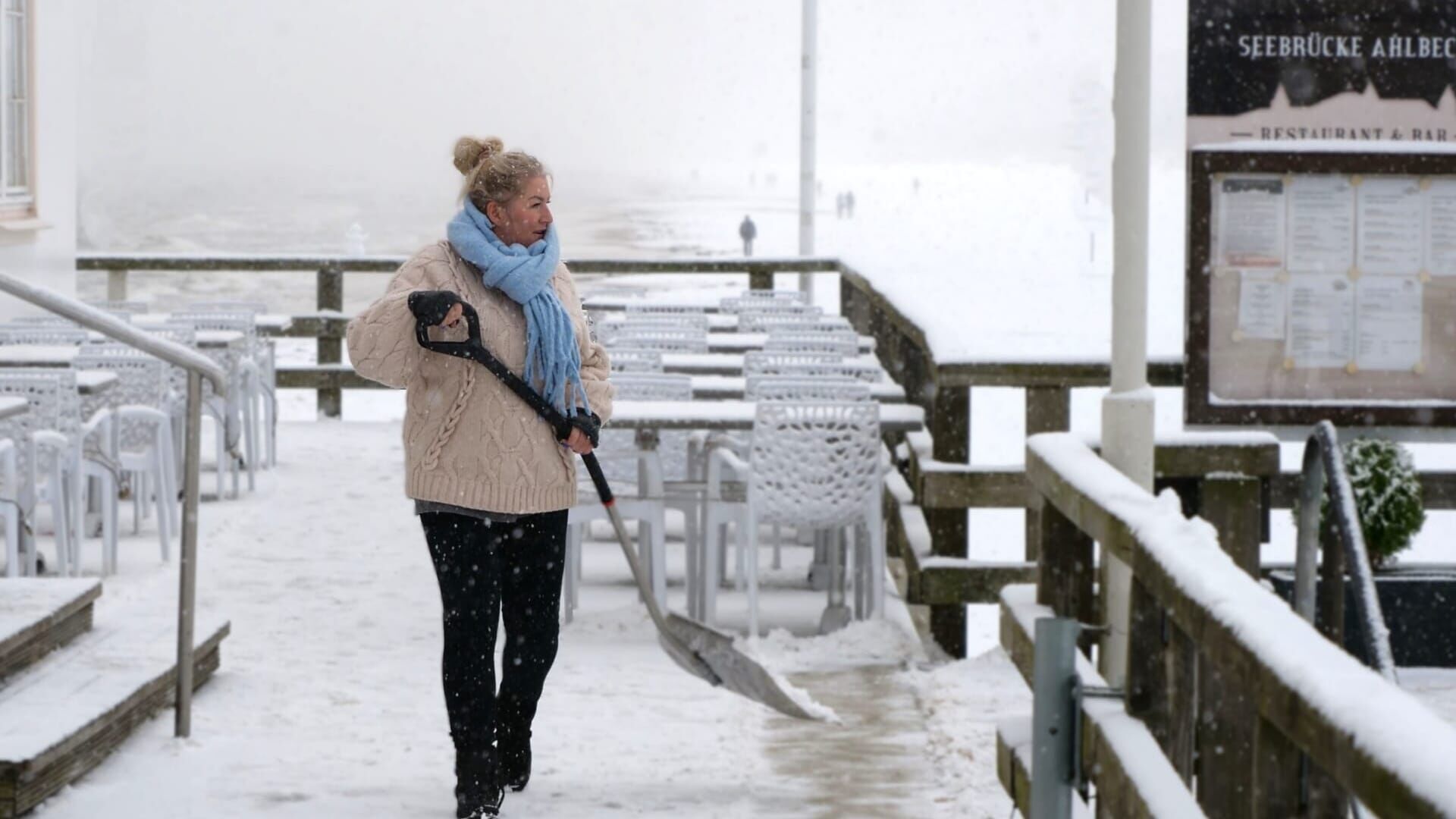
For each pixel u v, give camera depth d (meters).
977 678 7.67
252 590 9.28
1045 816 4.56
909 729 6.87
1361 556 5.04
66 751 5.64
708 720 6.92
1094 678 4.91
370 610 8.88
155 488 9.91
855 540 9.64
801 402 8.49
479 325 5.38
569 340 5.52
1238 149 8.05
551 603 5.71
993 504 8.54
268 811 5.55
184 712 6.35
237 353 11.87
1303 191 8.11
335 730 6.57
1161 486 7.44
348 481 13.07
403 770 6.08
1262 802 3.21
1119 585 5.25
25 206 14.80
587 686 7.44
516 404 5.45
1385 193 8.10
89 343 11.21
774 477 8.52
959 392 8.68
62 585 7.04
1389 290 8.14
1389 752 2.46
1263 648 3.12
